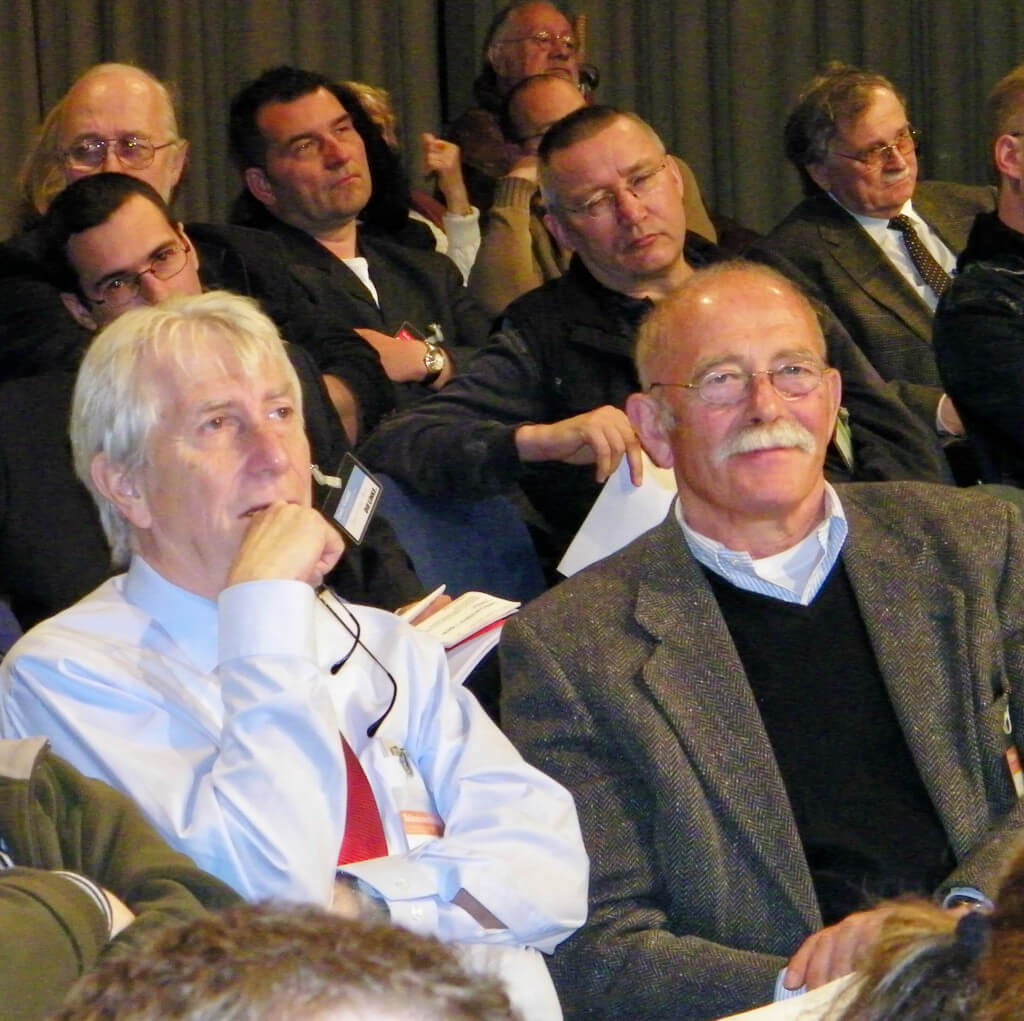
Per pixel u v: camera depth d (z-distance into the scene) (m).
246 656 4.79
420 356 9.60
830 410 6.19
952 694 5.81
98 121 9.83
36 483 6.90
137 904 4.07
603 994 5.43
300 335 9.07
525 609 6.05
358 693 5.27
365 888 4.78
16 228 10.15
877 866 5.59
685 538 6.10
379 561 7.39
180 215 14.08
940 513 6.14
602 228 8.86
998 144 9.29
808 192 11.03
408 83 14.70
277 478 5.16
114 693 4.89
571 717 5.75
